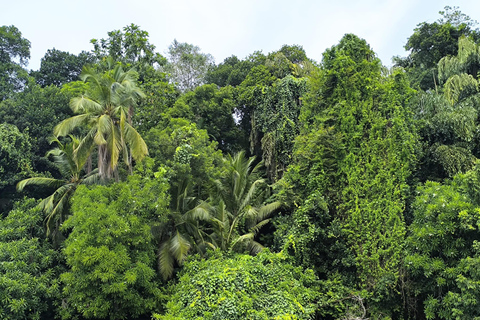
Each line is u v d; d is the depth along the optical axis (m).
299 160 19.36
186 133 19.64
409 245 14.52
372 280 15.54
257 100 26.05
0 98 25.98
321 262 17.28
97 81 16.80
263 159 24.45
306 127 19.73
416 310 14.78
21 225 16.38
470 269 11.94
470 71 22.45
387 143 17.19
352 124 17.73
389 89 17.98
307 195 18.03
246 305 12.30
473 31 26.70
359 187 16.81
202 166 18.94
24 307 13.42
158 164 18.59
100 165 16.41
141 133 21.45
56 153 19.72
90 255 13.28
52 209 17.89
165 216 15.90
